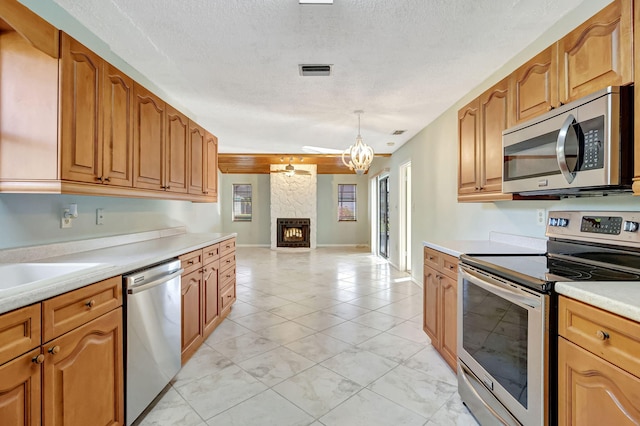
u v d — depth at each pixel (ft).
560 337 4.14
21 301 3.60
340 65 8.50
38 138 5.13
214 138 12.68
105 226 8.22
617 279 4.36
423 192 15.10
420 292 14.90
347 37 7.13
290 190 30.66
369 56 8.01
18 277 5.32
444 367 7.89
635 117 4.05
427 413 6.17
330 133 16.20
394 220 21.40
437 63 8.39
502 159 6.84
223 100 11.19
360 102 11.41
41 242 6.29
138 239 9.42
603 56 4.49
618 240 5.02
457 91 10.39
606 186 4.37
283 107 11.97
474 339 6.11
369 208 32.04
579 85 4.95
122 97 6.77
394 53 7.86
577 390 3.84
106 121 6.23
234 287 12.64
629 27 4.11
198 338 8.82
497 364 5.32
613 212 5.18
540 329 4.31
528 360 4.51
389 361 8.21
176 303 7.23
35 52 5.13
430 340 9.48
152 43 7.38
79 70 5.51
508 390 5.00
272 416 6.08
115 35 7.04
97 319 4.86
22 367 3.64
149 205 10.41
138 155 7.38
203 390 6.93
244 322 11.03
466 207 10.85
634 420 3.14
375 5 5.99
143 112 7.59
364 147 13.50
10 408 3.52
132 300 5.67
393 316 11.63
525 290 4.58
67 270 5.36
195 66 8.55
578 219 5.85
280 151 21.95
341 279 17.75
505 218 8.71
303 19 6.44
